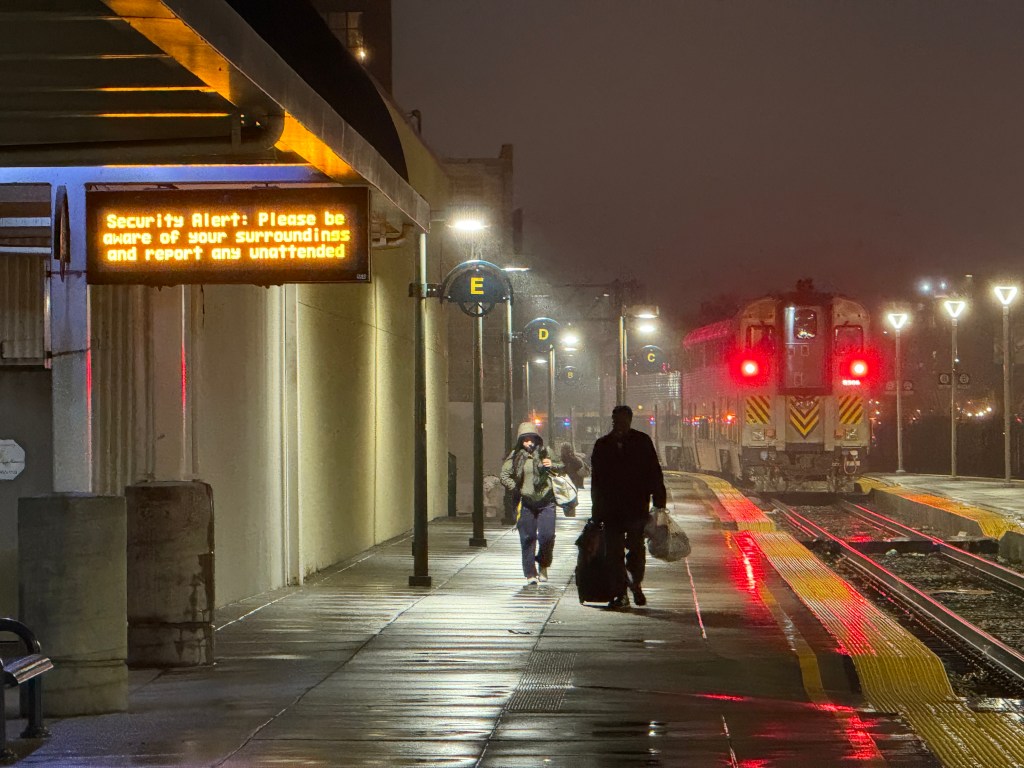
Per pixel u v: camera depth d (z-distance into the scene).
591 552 22.81
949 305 84.50
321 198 15.47
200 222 15.41
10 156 14.41
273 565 25.88
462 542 37.22
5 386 18.58
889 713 14.47
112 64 12.05
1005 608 30.94
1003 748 13.13
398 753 12.17
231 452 23.34
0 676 11.66
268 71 12.09
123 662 14.08
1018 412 127.94
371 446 35.62
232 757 12.02
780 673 16.66
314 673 16.39
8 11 10.42
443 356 49.88
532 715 13.88
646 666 16.92
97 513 13.88
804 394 63.09
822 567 30.25
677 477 77.00
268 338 25.83
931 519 52.62
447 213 34.84
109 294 18.98
